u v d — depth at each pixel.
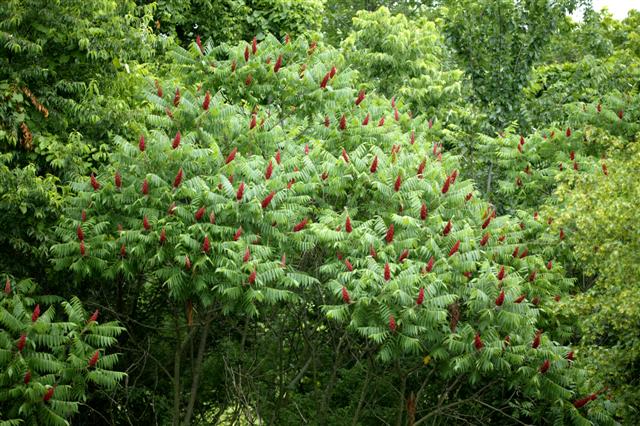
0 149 12.96
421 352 13.51
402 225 11.88
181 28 21.86
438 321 11.01
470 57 20.62
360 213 12.84
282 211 11.46
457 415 13.88
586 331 11.25
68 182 13.18
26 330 10.70
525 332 11.55
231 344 15.09
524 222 13.78
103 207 11.95
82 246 11.29
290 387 14.33
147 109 14.05
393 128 13.47
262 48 14.09
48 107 13.45
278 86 13.58
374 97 15.70
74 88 13.54
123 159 11.95
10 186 12.24
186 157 11.83
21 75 13.09
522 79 20.23
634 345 10.65
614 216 10.69
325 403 13.81
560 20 20.72
